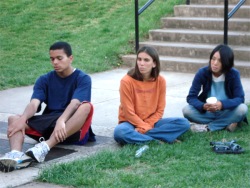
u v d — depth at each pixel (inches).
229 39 1004.6
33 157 488.1
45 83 550.3
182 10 1120.8
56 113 541.3
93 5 1240.2
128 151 517.3
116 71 971.3
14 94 814.5
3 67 951.6
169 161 497.4
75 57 1005.2
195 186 435.8
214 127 586.6
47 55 1017.5
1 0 1282.0
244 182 442.6
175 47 1007.6
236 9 965.8
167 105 727.1
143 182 445.1
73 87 546.6
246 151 520.7
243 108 578.9
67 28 1147.9
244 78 898.7
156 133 544.1
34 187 445.4
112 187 436.1
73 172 464.8
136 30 1022.4
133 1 1236.5
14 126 506.0
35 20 1185.4
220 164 485.4
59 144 553.6
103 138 581.3
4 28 1151.0
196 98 592.7
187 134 573.0
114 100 766.5
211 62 581.3
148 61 545.6
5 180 459.8
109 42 1069.1
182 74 945.5
